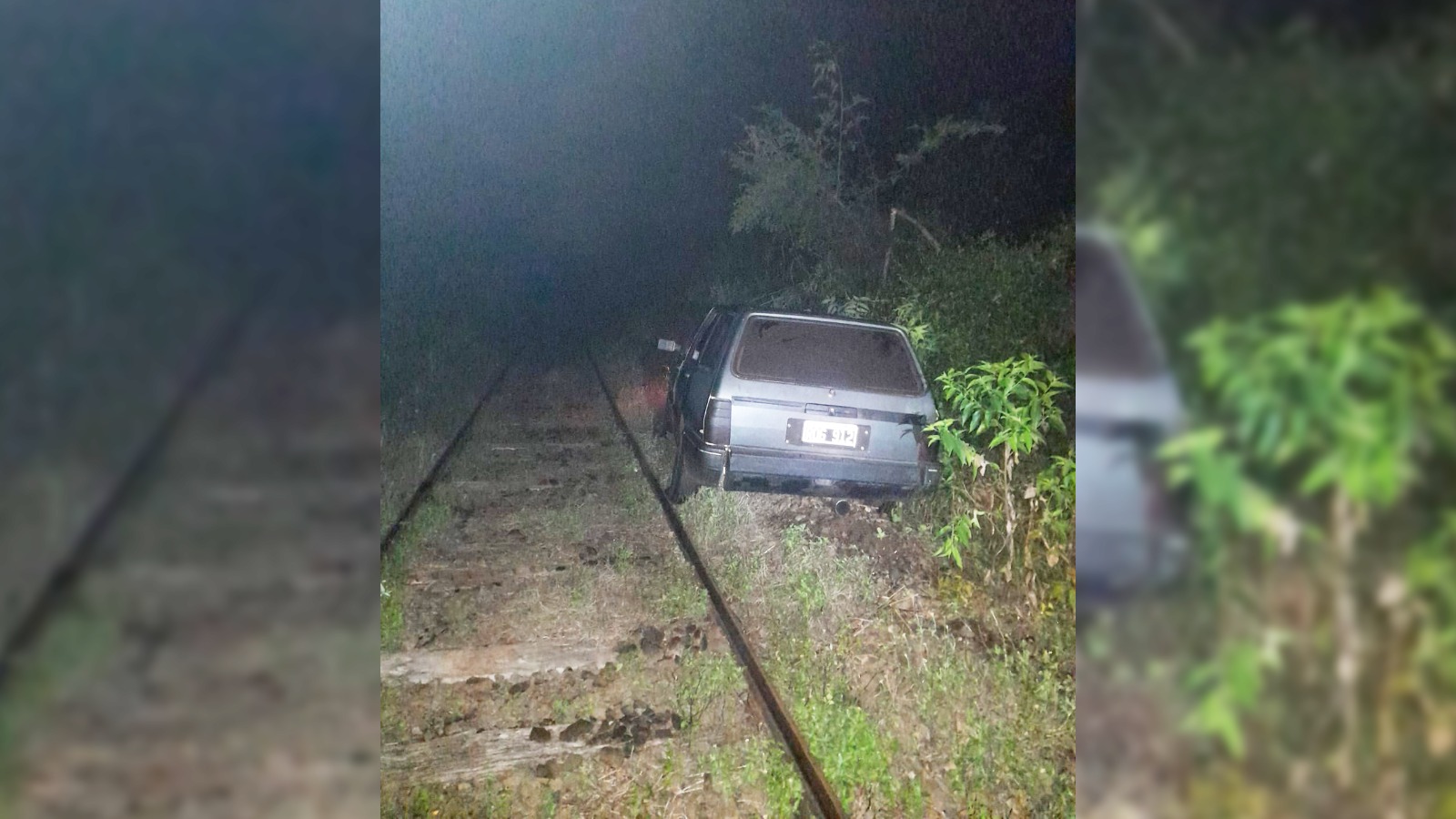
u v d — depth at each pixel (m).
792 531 6.52
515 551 6.35
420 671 4.58
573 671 4.59
